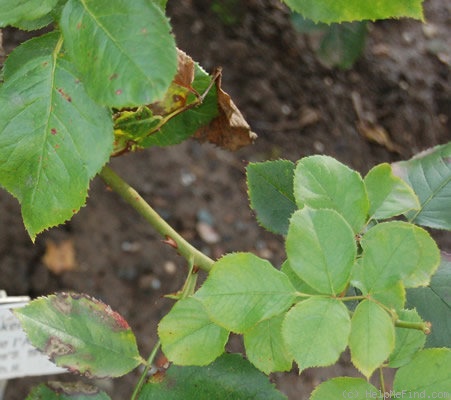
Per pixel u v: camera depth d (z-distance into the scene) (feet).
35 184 1.88
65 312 1.97
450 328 2.10
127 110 2.14
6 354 2.13
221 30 4.10
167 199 3.71
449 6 4.77
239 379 2.00
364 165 4.13
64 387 1.97
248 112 4.03
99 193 3.60
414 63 4.46
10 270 3.32
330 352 1.83
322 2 1.90
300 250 1.86
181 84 2.08
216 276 1.87
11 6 1.85
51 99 1.88
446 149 2.17
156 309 3.47
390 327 1.85
